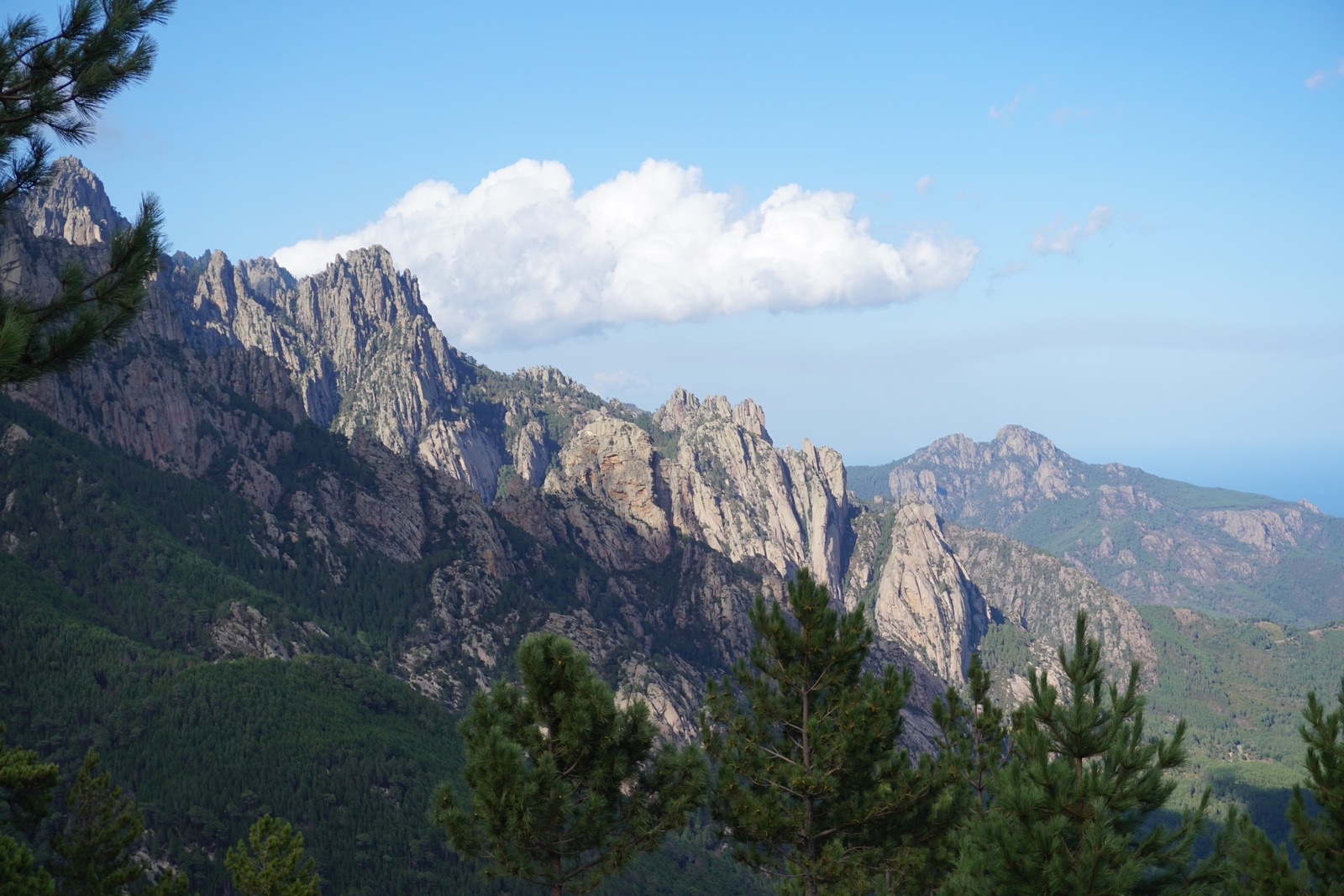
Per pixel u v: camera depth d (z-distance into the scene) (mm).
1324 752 33250
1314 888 31953
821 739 43312
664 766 37312
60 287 25047
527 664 36375
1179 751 30953
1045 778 31031
